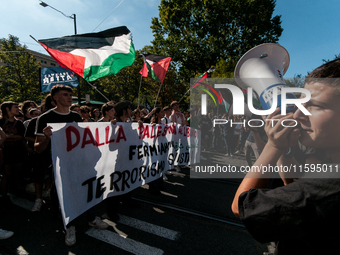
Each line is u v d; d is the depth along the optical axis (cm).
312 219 47
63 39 293
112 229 254
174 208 308
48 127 172
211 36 2011
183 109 2055
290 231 50
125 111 312
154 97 2558
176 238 238
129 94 2431
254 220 54
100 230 250
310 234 50
